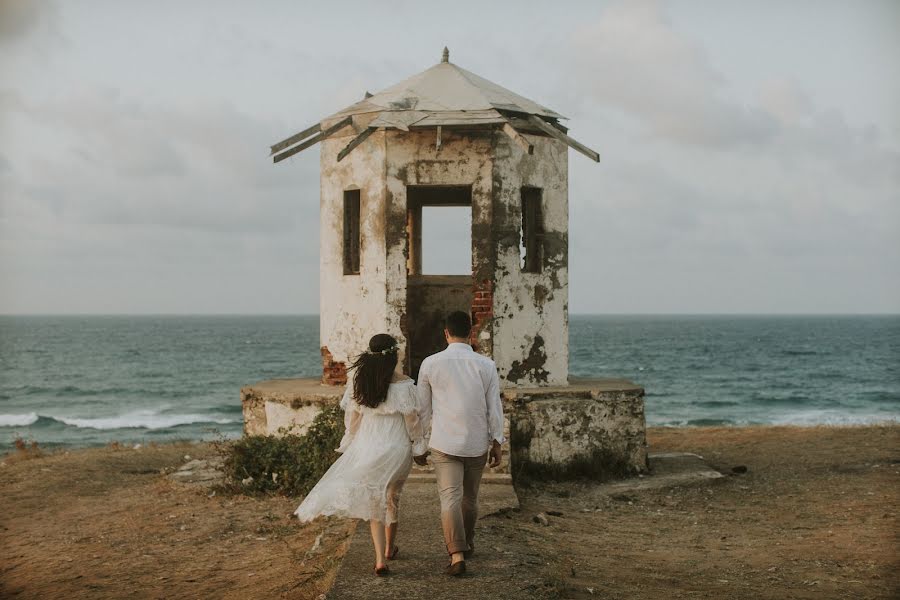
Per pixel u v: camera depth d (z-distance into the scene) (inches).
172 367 2753.4
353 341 458.0
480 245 434.6
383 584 212.5
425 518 283.6
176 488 418.0
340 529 300.5
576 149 432.5
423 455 229.8
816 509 369.1
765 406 1702.8
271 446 406.0
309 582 231.1
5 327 7741.1
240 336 5428.2
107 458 547.2
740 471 470.6
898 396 1862.7
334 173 470.3
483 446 226.8
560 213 462.3
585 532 317.4
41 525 359.6
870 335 5324.8
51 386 2082.9
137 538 319.3
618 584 236.2
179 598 240.4
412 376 543.8
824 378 2343.8
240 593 237.8
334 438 387.9
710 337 5036.9
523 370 444.1
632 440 442.0
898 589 237.5
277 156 452.1
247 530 322.3
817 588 238.8
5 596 254.1
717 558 279.4
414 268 563.8
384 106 446.6
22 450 614.5
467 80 469.7
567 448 426.0
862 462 485.4
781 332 5969.5
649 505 384.5
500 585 212.5
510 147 440.5
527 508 352.2
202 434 1259.8
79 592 251.1
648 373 2514.8
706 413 1587.1
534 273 450.3
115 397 1859.0
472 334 437.4
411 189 553.9
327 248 475.5
